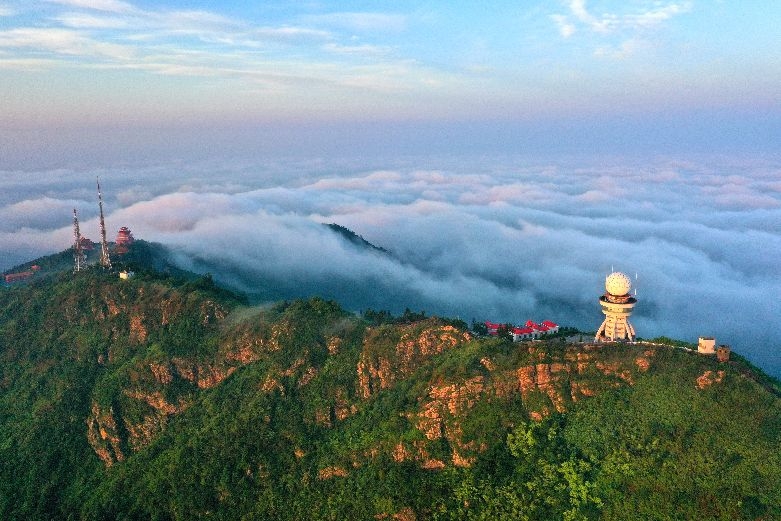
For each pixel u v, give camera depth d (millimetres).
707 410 107875
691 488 96500
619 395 115375
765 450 99062
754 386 109938
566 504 99000
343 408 133875
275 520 113688
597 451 106312
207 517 118125
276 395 139250
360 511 108062
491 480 105938
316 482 118125
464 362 126062
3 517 132125
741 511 91438
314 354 146000
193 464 127375
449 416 117938
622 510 96188
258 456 125688
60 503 135250
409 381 131500
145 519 121812
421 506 104438
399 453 115812
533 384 119750
